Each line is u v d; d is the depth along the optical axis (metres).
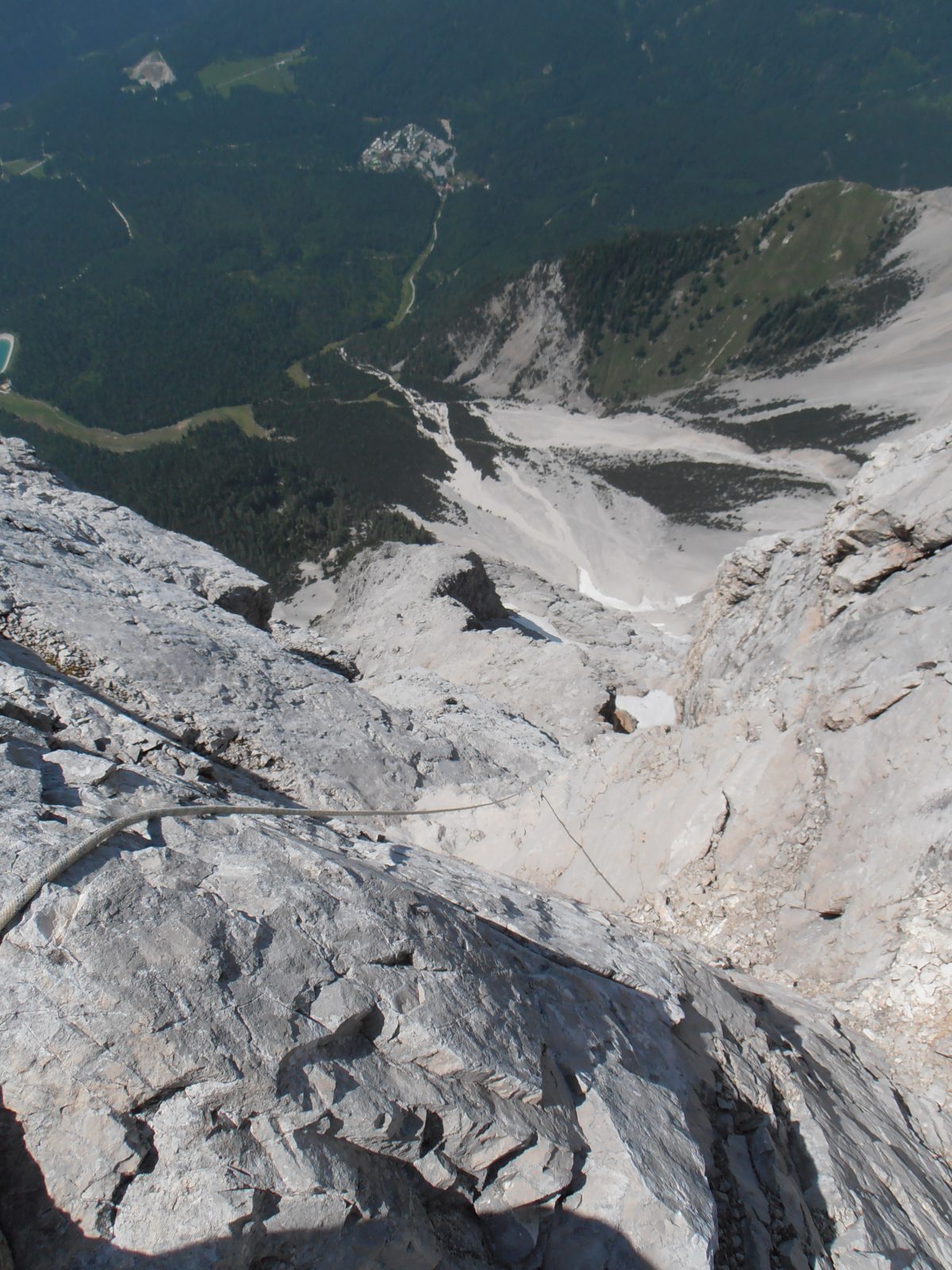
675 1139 7.05
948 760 12.88
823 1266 7.15
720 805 14.89
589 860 16.11
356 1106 5.87
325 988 6.26
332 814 9.27
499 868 17.22
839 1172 8.11
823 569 19.16
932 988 11.50
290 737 19.25
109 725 10.40
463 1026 6.54
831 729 14.78
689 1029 8.95
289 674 22.33
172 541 28.89
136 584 22.84
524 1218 6.30
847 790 13.90
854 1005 11.97
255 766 18.14
